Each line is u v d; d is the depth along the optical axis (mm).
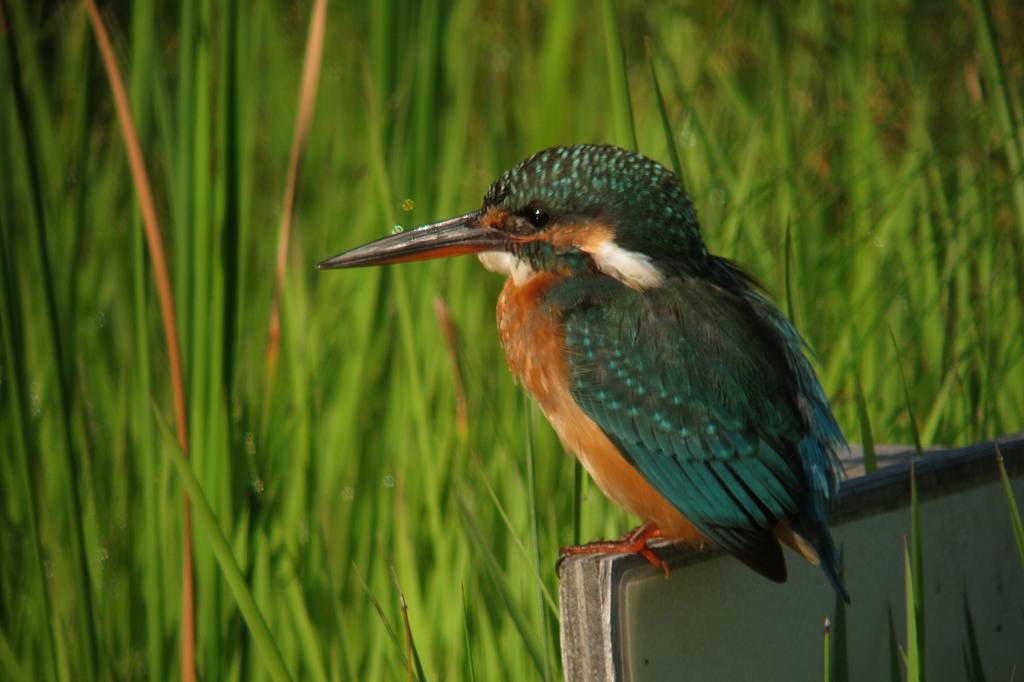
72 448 6492
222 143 7195
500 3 14672
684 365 6738
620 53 7473
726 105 12570
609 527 8016
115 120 11102
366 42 12852
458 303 9711
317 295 10422
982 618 6852
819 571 6254
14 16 9805
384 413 9094
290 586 7043
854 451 8062
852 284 10844
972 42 13078
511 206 7441
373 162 9000
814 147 11555
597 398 6953
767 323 7109
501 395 9414
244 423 7723
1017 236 11320
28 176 6199
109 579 7875
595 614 5438
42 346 8258
